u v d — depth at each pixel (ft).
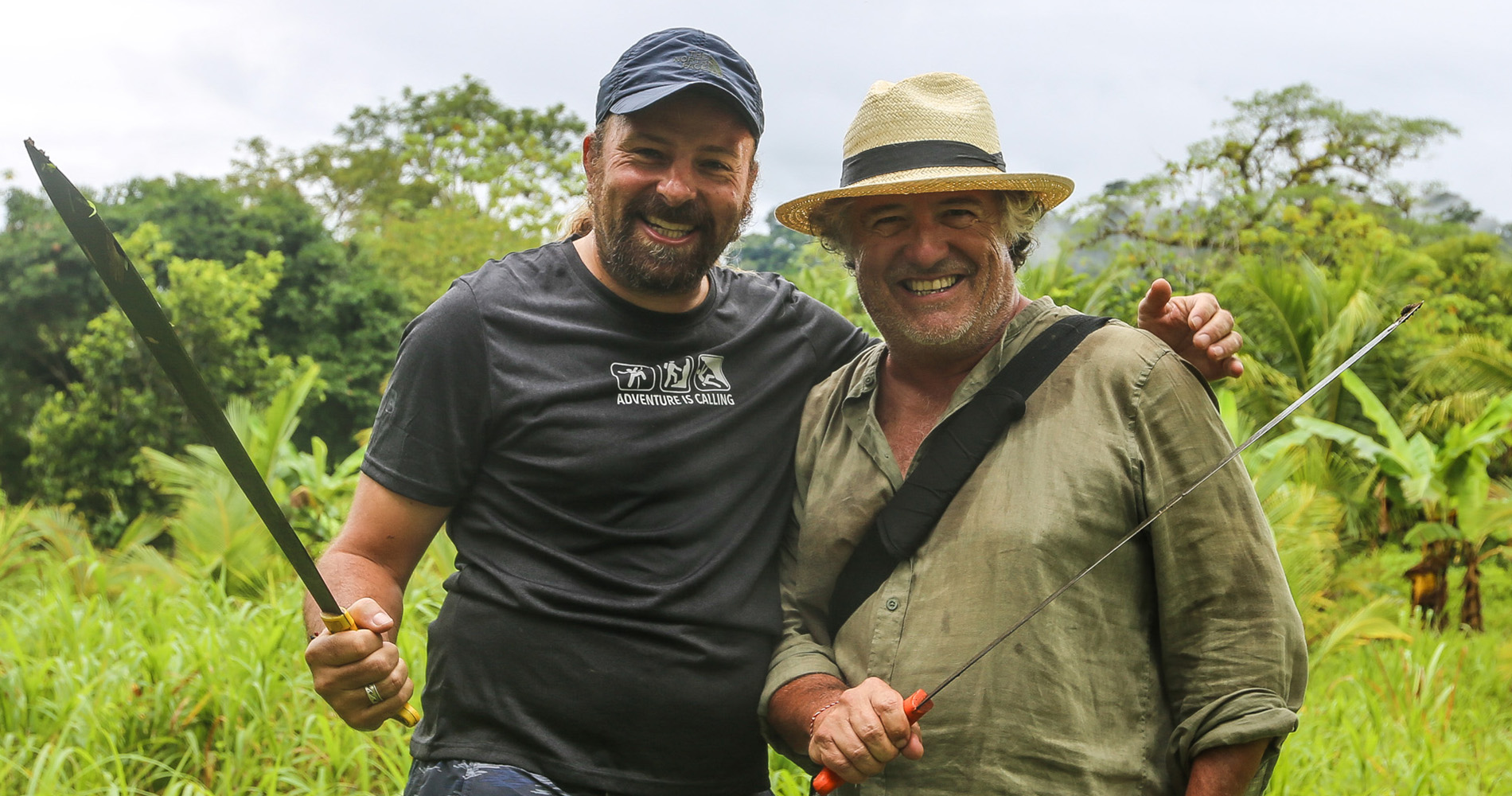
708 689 7.18
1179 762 6.66
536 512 7.34
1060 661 6.53
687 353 7.70
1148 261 75.87
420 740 7.49
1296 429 31.27
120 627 17.88
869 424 7.50
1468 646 26.13
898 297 7.36
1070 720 6.49
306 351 76.02
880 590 7.14
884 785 6.79
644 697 7.06
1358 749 15.94
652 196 7.30
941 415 7.38
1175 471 6.68
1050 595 6.49
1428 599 30.71
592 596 7.14
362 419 78.13
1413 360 39.58
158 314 4.80
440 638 7.43
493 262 7.86
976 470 7.02
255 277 69.92
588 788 7.03
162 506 57.31
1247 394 34.63
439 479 7.35
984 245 7.26
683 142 7.36
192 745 13.62
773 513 7.83
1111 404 6.83
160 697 14.44
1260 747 6.47
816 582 7.48
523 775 7.02
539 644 7.11
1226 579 6.57
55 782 12.26
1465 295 79.61
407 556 7.45
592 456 7.27
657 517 7.34
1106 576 6.72
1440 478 29.50
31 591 25.29
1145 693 6.78
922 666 6.77
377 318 79.15
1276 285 38.75
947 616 6.79
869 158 7.43
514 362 7.43
